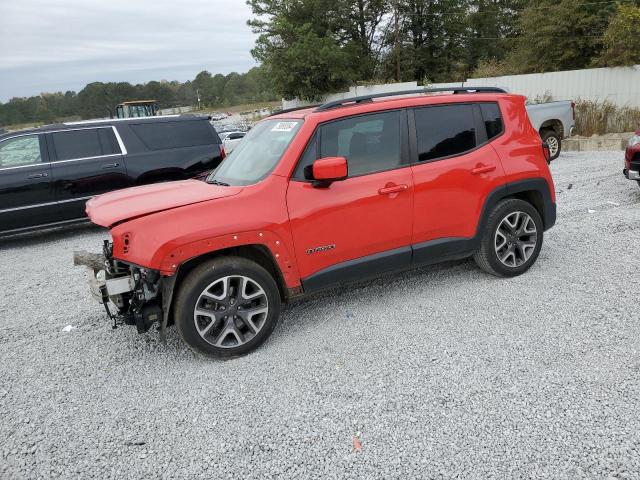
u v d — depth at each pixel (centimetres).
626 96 1844
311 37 3462
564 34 2334
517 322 391
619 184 898
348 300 462
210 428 291
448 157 436
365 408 298
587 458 245
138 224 338
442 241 440
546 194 485
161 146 900
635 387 298
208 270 348
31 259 738
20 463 271
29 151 813
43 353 408
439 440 265
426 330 390
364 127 409
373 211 403
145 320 352
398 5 3916
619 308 403
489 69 2747
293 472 251
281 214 370
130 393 335
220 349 362
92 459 271
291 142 389
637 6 2039
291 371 346
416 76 4172
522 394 299
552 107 1255
